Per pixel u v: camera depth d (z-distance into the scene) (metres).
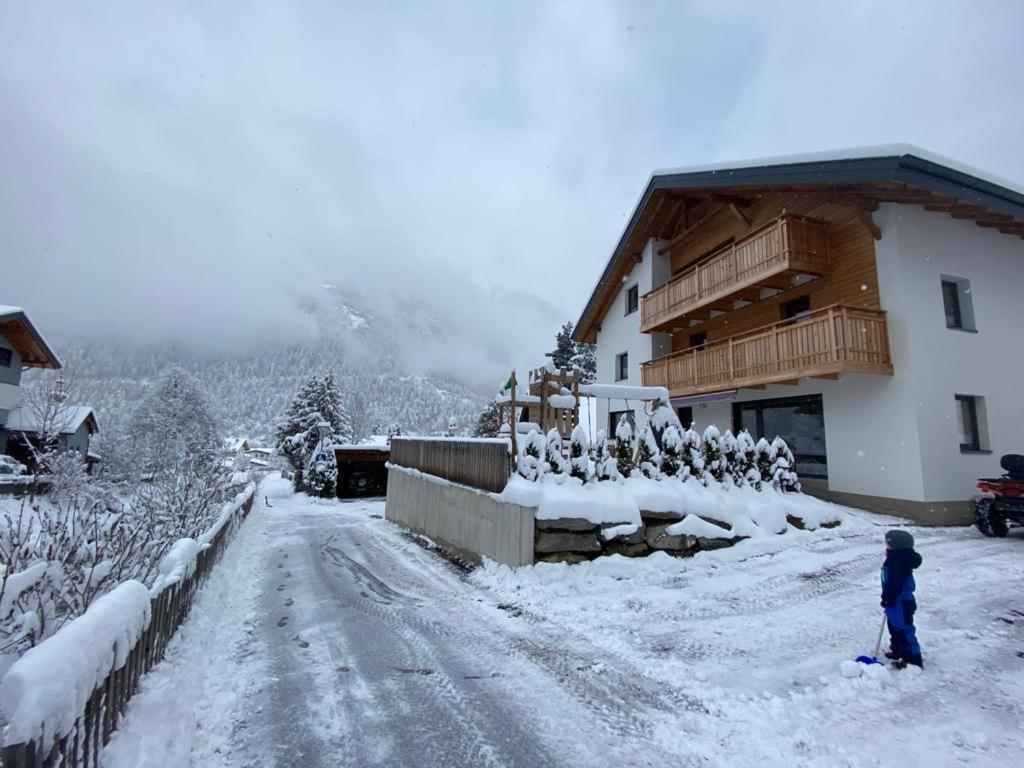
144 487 9.47
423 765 2.96
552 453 7.97
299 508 20.22
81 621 2.28
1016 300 12.71
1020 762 2.96
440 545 10.23
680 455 8.94
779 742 3.18
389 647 4.78
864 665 4.11
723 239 16.64
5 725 1.61
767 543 8.12
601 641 4.88
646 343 19.75
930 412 10.88
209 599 5.62
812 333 11.72
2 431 25.50
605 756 3.05
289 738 3.22
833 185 11.63
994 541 8.81
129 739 2.50
